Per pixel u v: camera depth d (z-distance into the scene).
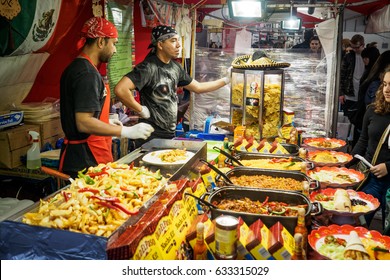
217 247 1.57
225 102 4.87
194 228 1.79
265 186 2.55
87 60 2.94
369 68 6.55
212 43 5.93
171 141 3.11
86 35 2.96
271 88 3.87
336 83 4.62
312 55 4.65
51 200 1.84
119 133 2.89
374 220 4.54
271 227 1.83
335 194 2.51
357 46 7.76
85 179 2.00
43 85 4.10
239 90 4.02
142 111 3.78
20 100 3.98
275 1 5.87
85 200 1.72
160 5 4.61
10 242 1.51
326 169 3.24
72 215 1.63
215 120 4.51
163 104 3.98
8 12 2.67
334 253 1.82
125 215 1.69
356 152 3.80
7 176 3.54
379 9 6.11
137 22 5.00
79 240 1.45
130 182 2.03
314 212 2.08
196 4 5.07
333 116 4.68
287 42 7.27
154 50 4.02
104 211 1.69
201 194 2.25
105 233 1.58
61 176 2.34
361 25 9.41
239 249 1.65
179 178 2.39
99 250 1.43
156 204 1.76
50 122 3.95
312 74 4.68
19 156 3.55
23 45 2.97
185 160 2.74
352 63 7.70
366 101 5.92
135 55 5.15
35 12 2.89
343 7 4.52
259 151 3.41
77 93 2.80
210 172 2.50
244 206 2.09
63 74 2.93
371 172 3.34
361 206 2.40
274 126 3.95
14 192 3.41
